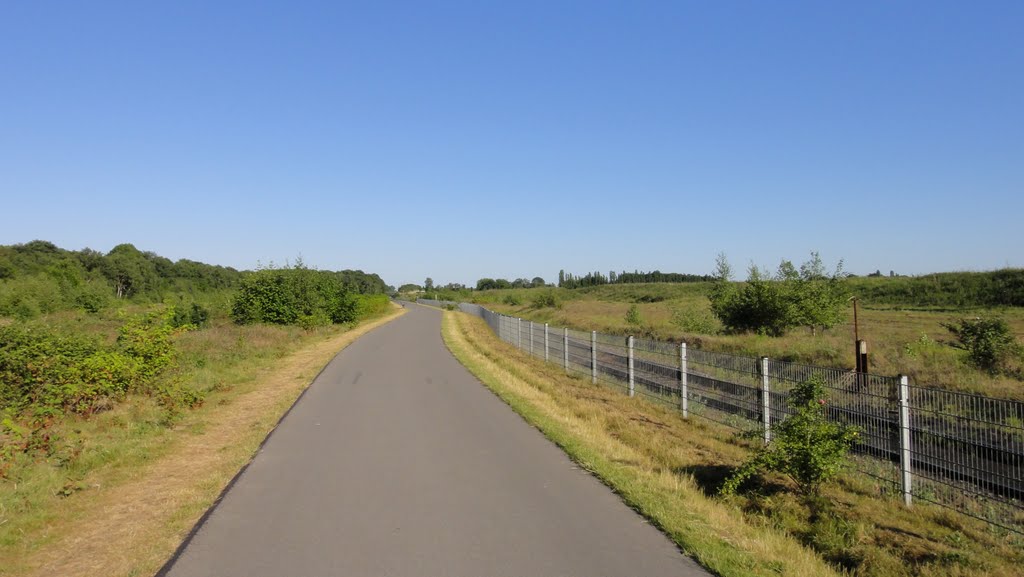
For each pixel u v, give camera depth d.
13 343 9.98
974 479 6.59
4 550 5.05
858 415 8.01
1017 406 6.67
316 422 10.41
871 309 39.56
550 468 7.59
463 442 8.99
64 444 8.04
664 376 12.83
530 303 79.62
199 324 31.47
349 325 38.12
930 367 14.30
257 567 4.66
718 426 10.72
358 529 5.48
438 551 4.98
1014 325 27.38
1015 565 5.39
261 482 6.97
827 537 5.89
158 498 6.42
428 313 64.75
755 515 6.37
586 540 5.25
